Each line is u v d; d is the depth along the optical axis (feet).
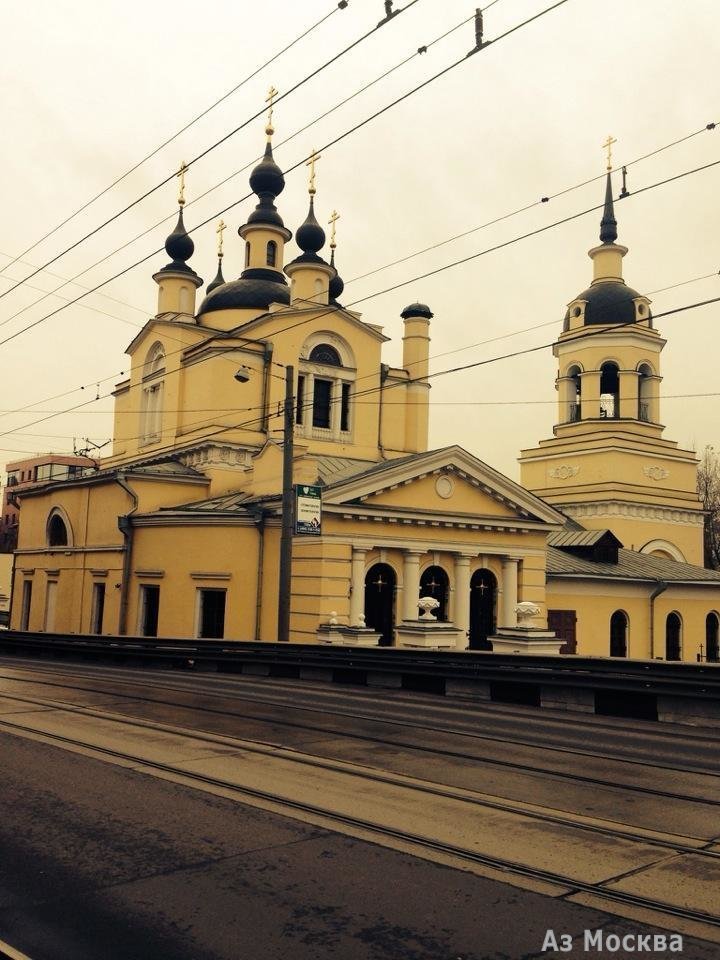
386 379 134.31
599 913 20.27
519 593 104.37
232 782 32.22
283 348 123.85
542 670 57.72
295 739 41.55
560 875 22.75
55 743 39.14
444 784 32.76
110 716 47.32
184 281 133.08
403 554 97.09
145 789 31.12
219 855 24.06
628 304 154.10
